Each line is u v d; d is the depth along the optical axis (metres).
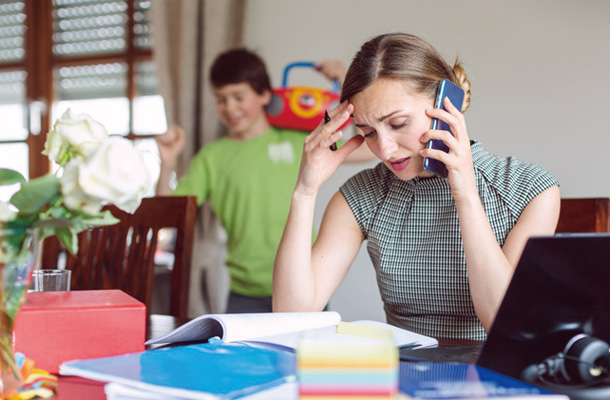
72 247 0.75
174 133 2.89
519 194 1.27
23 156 3.97
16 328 0.82
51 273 1.07
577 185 2.70
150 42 3.64
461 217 1.13
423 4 2.95
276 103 2.67
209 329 0.98
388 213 1.37
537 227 1.22
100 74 3.79
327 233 1.42
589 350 0.75
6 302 0.69
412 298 1.34
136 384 0.66
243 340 0.91
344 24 3.10
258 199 2.61
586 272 0.70
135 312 0.89
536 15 2.76
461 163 1.13
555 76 2.73
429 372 0.72
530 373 0.74
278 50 3.24
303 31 3.19
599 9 2.66
